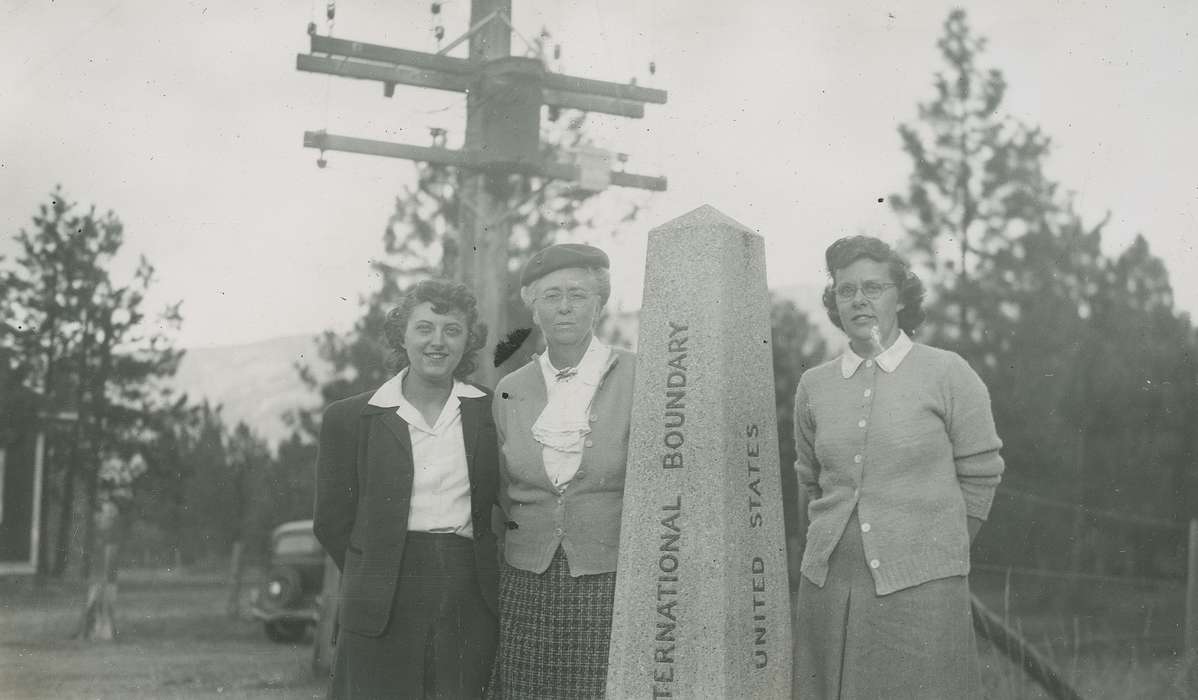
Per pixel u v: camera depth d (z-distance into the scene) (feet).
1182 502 21.81
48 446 18.58
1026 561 19.94
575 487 9.73
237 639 18.12
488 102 17.74
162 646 16.69
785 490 18.20
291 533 20.08
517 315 17.57
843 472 9.36
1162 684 12.30
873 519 9.10
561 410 10.00
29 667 15.17
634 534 9.22
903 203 23.93
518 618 9.87
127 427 19.24
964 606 9.02
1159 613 15.65
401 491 9.93
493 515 10.57
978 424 9.23
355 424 10.37
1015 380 23.97
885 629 8.96
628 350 10.30
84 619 16.88
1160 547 19.62
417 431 10.14
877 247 9.67
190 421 19.60
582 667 9.53
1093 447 22.74
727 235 9.27
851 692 9.02
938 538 9.00
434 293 10.41
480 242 17.65
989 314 24.59
